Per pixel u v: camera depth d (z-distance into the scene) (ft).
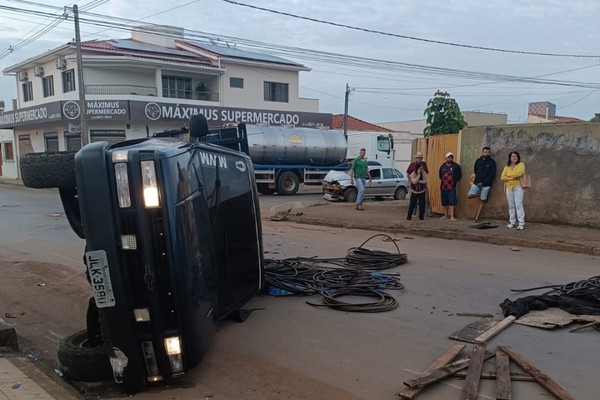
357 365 14.89
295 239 37.52
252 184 20.79
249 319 19.27
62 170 13.48
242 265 19.21
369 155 98.43
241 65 110.11
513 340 16.66
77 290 23.36
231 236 18.12
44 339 17.48
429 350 15.94
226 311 17.33
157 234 12.05
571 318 18.43
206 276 14.30
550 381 13.26
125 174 11.79
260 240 21.34
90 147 11.96
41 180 13.60
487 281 24.44
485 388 13.20
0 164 131.34
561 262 28.30
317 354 15.76
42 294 22.77
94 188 11.73
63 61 98.27
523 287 23.26
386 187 70.90
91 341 14.25
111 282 11.92
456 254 31.09
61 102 90.89
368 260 28.25
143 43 112.47
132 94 94.99
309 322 18.86
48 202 66.33
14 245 34.71
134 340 12.37
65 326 18.78
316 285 23.31
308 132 82.99
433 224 40.81
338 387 13.48
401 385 13.53
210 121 98.27
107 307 12.08
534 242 32.53
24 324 18.99
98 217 11.76
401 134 152.97
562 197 37.65
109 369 13.82
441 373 13.79
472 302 21.12
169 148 13.17
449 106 61.62
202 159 15.83
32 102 114.52
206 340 13.98
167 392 13.28
